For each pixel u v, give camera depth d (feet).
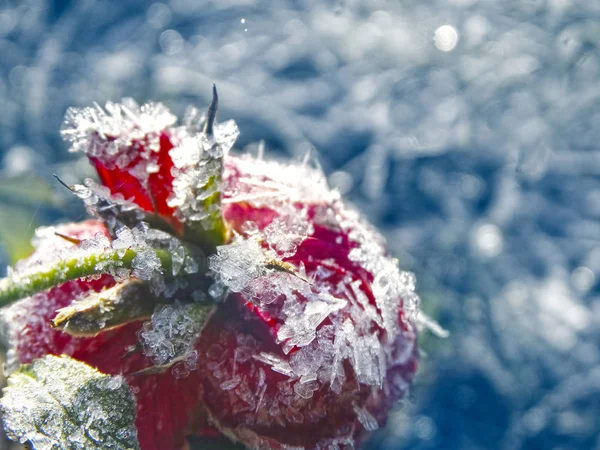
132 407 0.53
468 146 1.51
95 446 0.52
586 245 1.42
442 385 1.23
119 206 0.55
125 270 0.52
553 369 1.27
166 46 1.56
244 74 1.54
